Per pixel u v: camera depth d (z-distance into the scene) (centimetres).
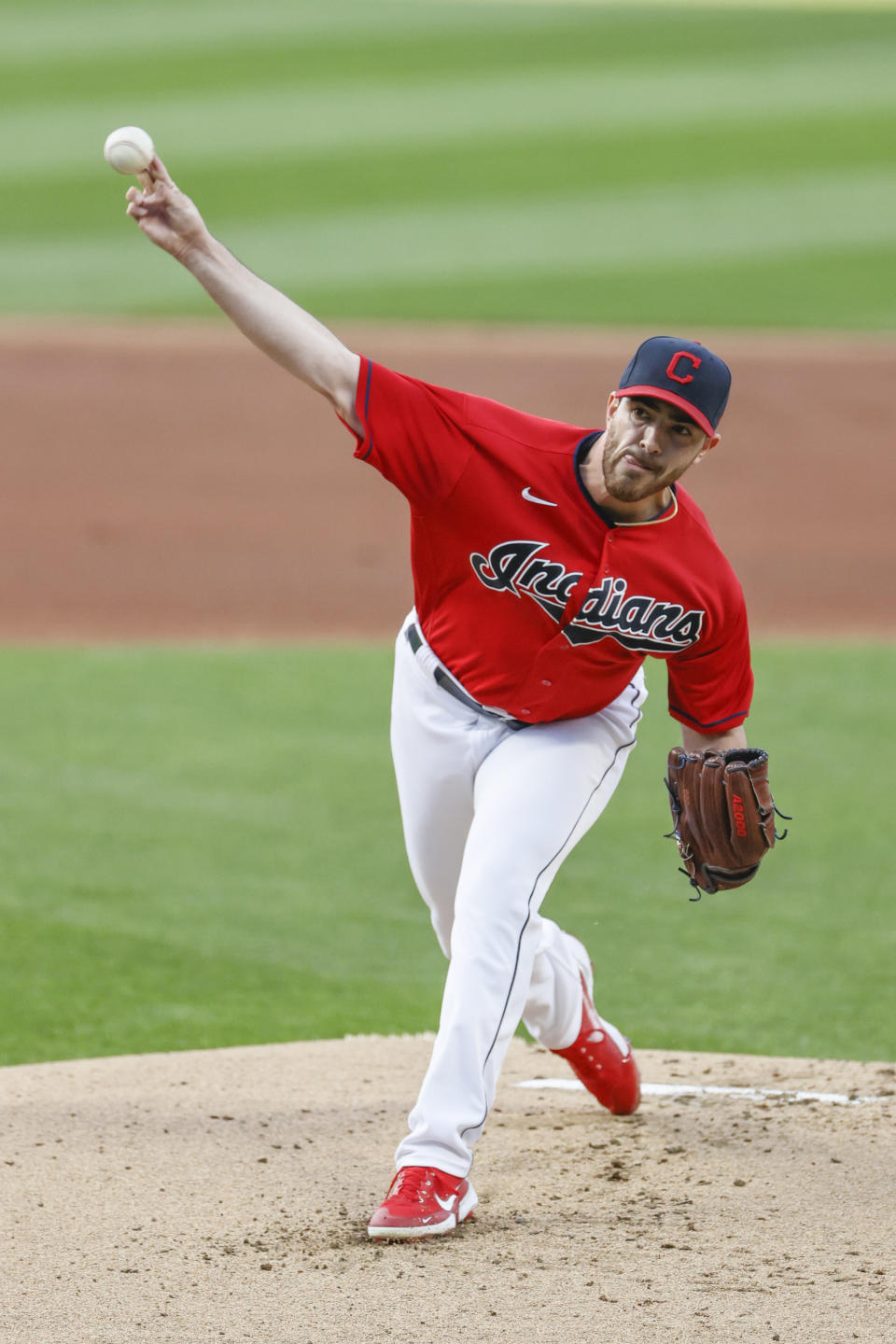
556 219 6469
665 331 5334
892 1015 1767
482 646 1185
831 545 4119
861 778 2600
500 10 10262
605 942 1988
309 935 2008
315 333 1110
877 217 6550
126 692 3072
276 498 4300
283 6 10231
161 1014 1747
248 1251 1098
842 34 9788
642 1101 1479
